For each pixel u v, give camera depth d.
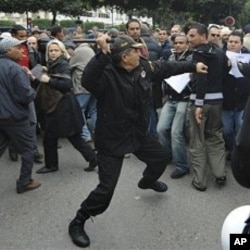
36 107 5.48
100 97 3.55
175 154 5.21
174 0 24.73
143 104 3.60
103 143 3.60
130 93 3.52
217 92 4.80
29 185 4.91
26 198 4.72
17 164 5.93
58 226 4.07
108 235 3.88
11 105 4.54
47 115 5.28
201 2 24.77
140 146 3.84
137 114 3.62
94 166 5.55
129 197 4.70
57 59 5.18
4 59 4.56
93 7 25.00
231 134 5.55
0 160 6.11
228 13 26.23
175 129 5.14
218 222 4.11
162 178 5.27
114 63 3.50
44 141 5.44
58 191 4.91
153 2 24.77
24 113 4.64
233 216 2.09
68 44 6.95
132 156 6.17
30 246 3.71
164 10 24.95
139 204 4.52
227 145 5.62
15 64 4.54
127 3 24.45
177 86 4.91
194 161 4.89
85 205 3.68
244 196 4.73
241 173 1.93
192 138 4.87
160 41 9.77
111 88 3.49
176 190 4.89
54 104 5.18
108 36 3.41
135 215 4.27
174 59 5.21
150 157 4.06
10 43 4.57
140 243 3.74
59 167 5.75
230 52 5.09
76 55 6.57
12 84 4.50
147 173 4.20
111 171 3.61
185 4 25.16
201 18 26.25
